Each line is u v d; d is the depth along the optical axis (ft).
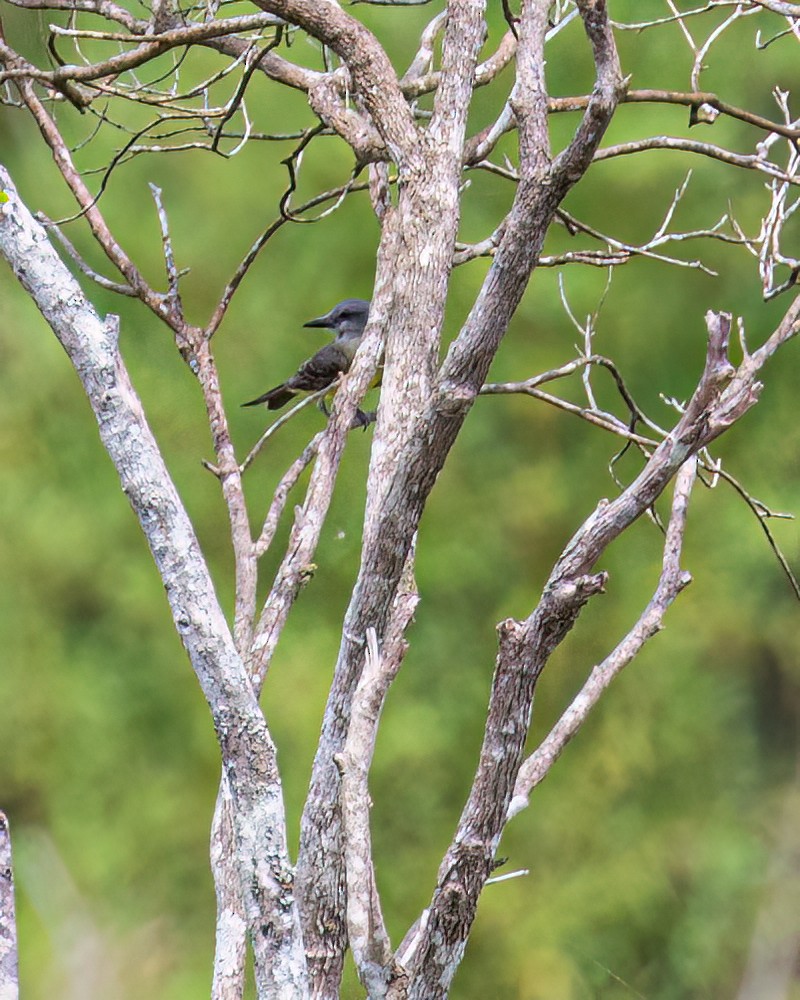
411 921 44.93
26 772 47.44
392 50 43.96
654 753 49.14
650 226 50.26
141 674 49.03
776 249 18.45
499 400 51.80
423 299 13.52
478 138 17.49
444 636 49.75
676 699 49.67
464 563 50.29
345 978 21.81
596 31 10.26
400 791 47.01
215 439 16.43
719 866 47.88
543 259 19.19
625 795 48.57
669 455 10.25
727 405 10.11
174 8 20.75
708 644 51.37
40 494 49.83
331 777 12.03
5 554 49.32
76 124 40.96
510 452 51.98
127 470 10.80
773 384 52.44
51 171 46.91
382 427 13.37
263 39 19.42
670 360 51.44
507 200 46.68
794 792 50.80
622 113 49.67
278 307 48.34
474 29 13.62
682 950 46.62
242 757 10.56
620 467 51.55
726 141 49.39
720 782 49.32
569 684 48.57
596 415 19.40
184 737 48.55
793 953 47.85
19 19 31.89
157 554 10.74
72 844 46.29
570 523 51.39
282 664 45.85
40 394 50.75
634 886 46.65
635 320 50.96
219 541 46.03
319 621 46.55
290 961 10.41
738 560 51.37
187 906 45.03
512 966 44.91
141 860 46.06
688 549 51.72
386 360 13.57
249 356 47.93
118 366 10.96
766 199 50.16
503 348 51.75
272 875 10.46
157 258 47.19
